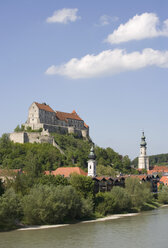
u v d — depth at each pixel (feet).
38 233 435.94
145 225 497.87
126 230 460.96
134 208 655.76
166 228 474.49
